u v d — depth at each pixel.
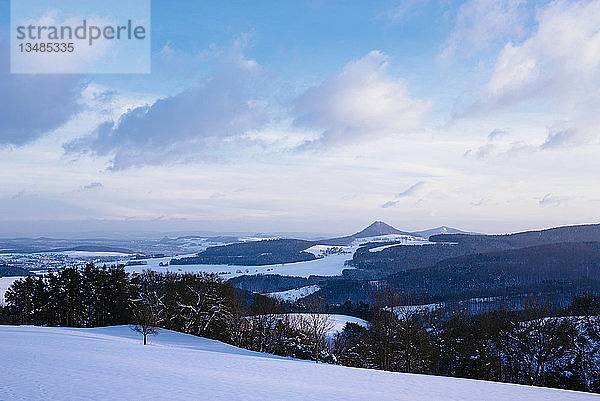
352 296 194.38
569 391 39.97
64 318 108.88
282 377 38.19
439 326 85.38
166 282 106.88
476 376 71.38
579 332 69.00
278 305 104.56
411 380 41.25
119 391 26.84
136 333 80.56
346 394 31.80
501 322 77.31
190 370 38.19
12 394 24.52
